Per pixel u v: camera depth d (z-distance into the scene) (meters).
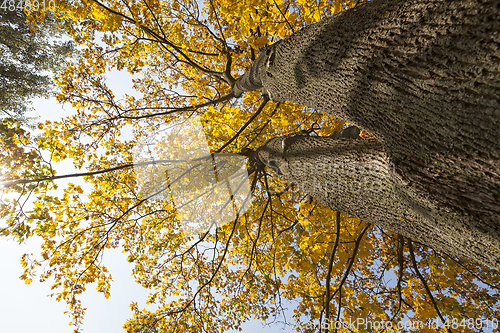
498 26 0.82
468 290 3.74
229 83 4.04
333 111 1.78
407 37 1.08
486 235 1.10
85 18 3.49
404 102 1.20
